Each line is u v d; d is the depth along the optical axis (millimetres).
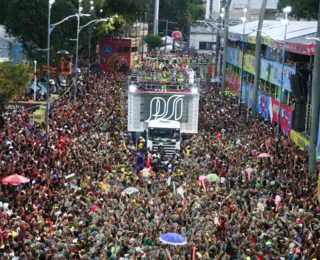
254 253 22641
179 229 25578
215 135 52250
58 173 34594
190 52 155000
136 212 28016
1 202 27484
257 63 67938
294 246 23984
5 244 21750
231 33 95438
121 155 41875
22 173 33062
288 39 60812
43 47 77250
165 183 36469
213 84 101875
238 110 71188
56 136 45281
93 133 49125
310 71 55094
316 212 30156
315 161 42875
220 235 25734
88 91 73312
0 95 48344
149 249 23000
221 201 31203
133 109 52812
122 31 121875
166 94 52781
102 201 29203
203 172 38469
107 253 22078
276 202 30500
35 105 57969
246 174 37688
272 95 68188
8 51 74688
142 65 81562
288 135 58438
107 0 108125
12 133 43719
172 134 50375
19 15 75375
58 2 77000
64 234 24016
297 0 72312
